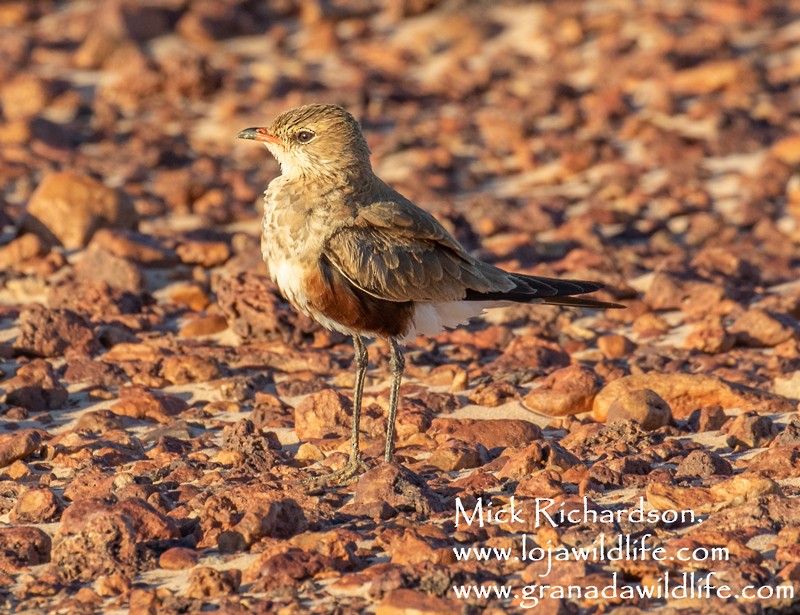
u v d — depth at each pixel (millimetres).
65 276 19875
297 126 13328
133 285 19688
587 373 15242
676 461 13070
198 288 19625
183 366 16406
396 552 10703
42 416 15117
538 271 20547
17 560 11047
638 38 34188
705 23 34812
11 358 17062
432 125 28922
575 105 29609
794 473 12438
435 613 9508
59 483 12953
